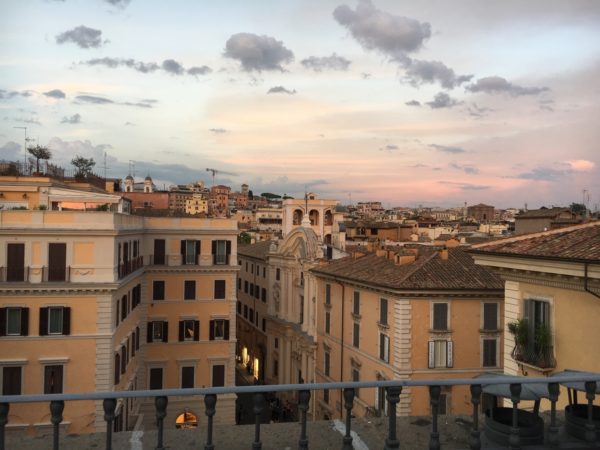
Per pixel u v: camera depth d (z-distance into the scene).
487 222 146.62
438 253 37.25
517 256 18.31
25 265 31.11
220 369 45.91
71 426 31.00
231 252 46.62
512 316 19.42
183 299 45.41
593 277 15.64
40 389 30.97
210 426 7.30
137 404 41.03
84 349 31.64
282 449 8.05
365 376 37.59
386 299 35.00
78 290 31.42
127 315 37.50
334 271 42.91
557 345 17.44
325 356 45.19
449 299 33.69
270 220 173.00
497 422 8.39
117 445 8.05
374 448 8.20
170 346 44.91
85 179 59.25
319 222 81.44
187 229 45.50
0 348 30.67
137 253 41.62
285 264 58.41
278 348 59.38
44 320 31.31
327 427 8.91
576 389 8.94
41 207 38.62
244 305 75.94
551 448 7.96
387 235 96.31
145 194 102.25
